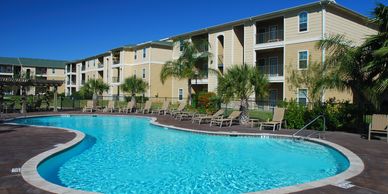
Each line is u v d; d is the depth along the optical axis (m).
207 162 10.42
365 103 15.21
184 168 9.62
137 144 13.67
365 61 14.54
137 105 34.19
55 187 6.34
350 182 6.85
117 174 8.88
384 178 7.17
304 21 24.58
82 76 63.06
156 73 42.06
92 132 17.58
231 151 12.22
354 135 14.27
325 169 9.55
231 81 18.81
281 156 11.35
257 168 9.67
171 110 27.09
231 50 30.48
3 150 10.09
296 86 21.72
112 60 48.91
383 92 14.27
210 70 28.34
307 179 8.50
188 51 28.70
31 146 10.84
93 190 7.50
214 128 17.42
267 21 28.78
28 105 30.16
